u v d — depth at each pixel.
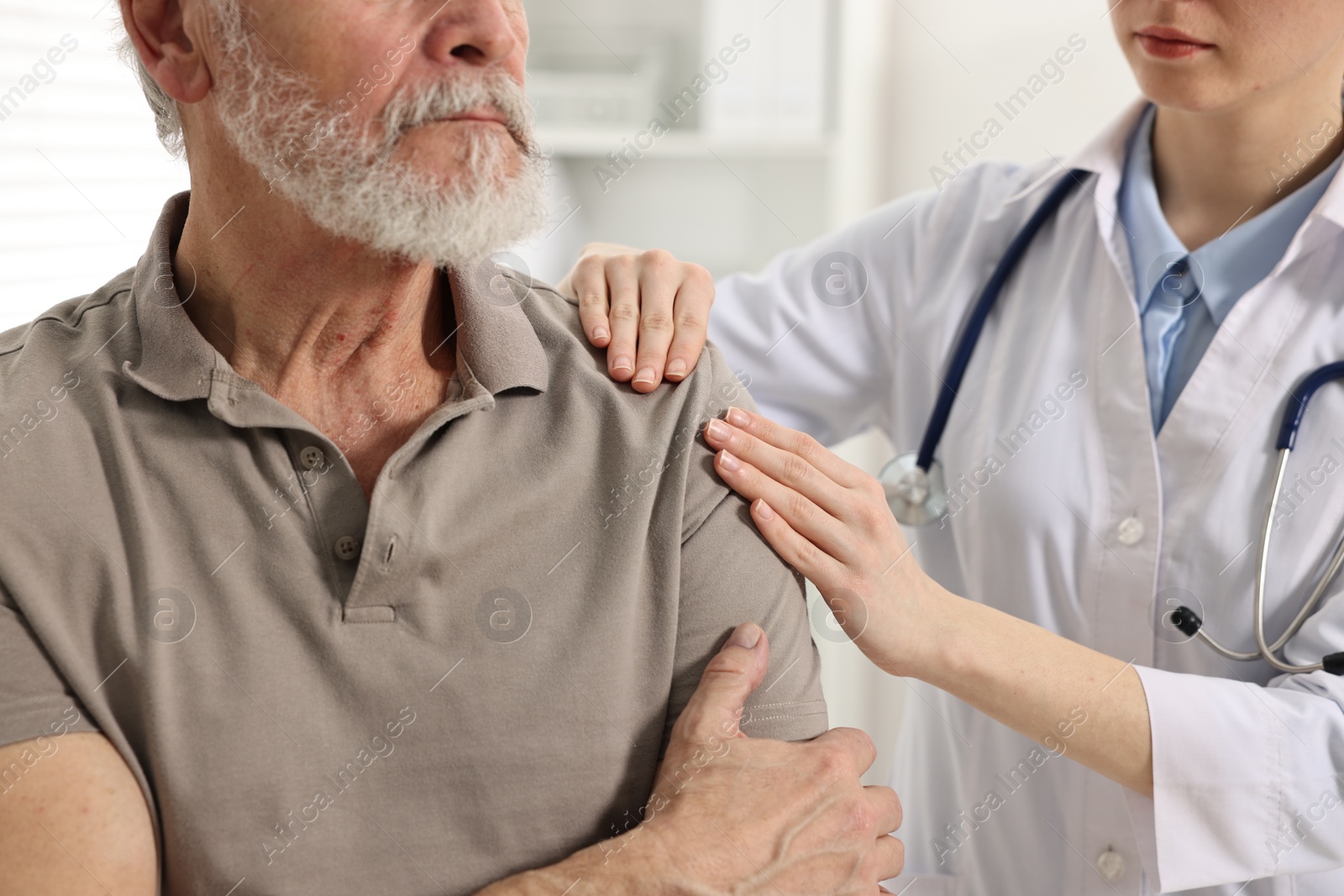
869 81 2.25
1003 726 1.10
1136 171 1.14
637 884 0.71
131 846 0.69
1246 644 1.00
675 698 0.81
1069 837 1.07
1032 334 1.16
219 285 0.81
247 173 0.76
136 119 1.46
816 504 0.87
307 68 0.72
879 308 1.31
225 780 0.71
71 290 1.41
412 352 0.85
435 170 0.73
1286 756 0.90
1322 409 0.99
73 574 0.71
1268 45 0.92
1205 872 0.92
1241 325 1.03
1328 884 0.97
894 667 0.91
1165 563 1.03
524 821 0.76
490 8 0.72
